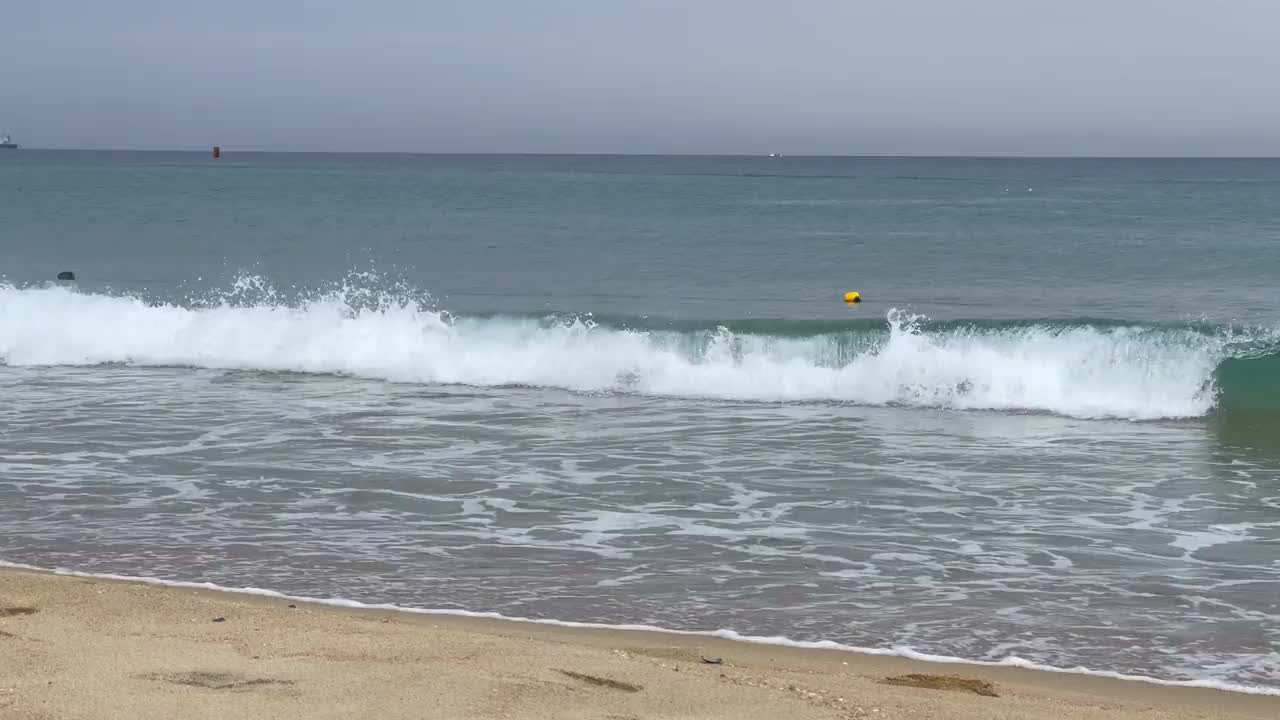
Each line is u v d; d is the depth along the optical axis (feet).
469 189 268.00
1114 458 43.39
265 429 46.85
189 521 33.55
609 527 33.42
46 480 37.99
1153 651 24.14
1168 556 30.99
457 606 26.68
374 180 328.29
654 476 39.47
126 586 26.12
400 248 121.49
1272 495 37.70
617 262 109.70
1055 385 55.36
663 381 59.00
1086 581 28.84
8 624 22.44
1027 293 88.38
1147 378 55.11
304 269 102.83
